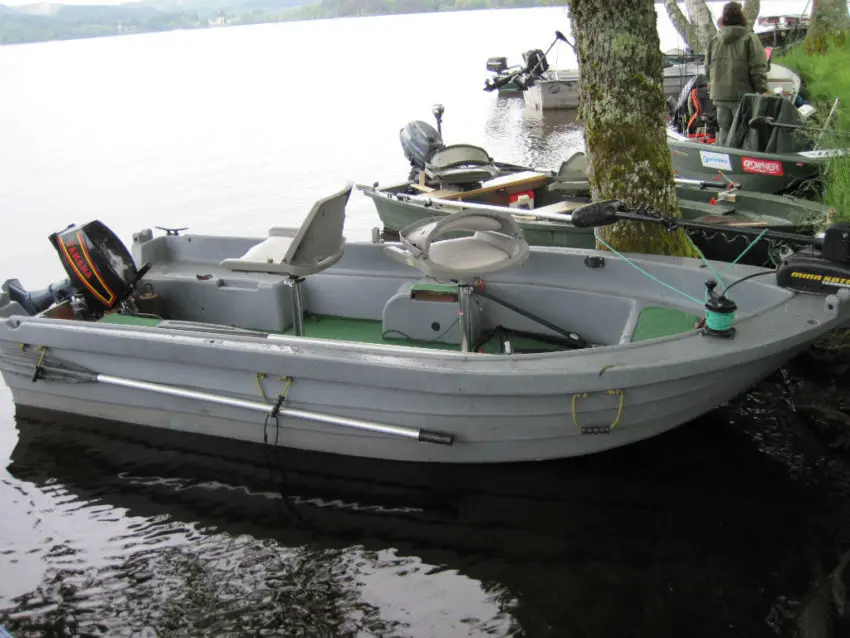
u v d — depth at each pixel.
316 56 39.34
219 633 3.49
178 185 13.23
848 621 3.24
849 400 4.65
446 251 4.28
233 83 29.14
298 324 4.66
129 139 18.11
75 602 3.73
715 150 7.34
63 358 4.97
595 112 5.18
